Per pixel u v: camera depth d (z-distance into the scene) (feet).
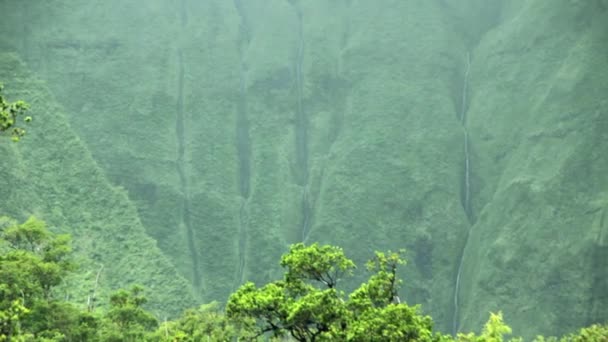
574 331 241.35
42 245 174.70
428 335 62.64
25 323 130.31
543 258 264.93
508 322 258.78
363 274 298.56
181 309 240.12
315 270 72.28
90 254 244.63
